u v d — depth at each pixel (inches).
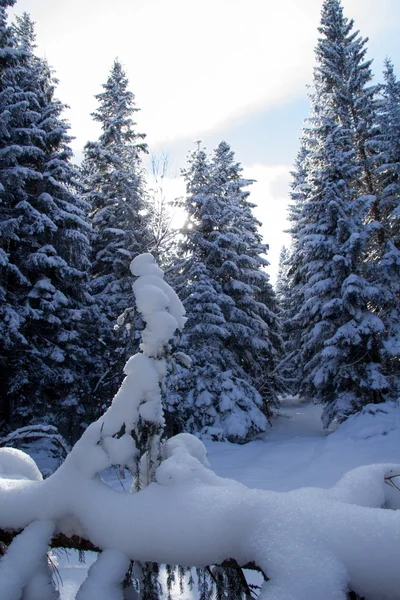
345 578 44.7
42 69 597.3
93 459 65.1
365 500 58.6
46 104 578.2
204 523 53.5
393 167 610.2
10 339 417.4
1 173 450.9
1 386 473.4
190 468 63.7
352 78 708.7
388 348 529.7
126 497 60.5
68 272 510.0
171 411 526.9
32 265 483.8
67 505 62.4
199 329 598.5
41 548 58.6
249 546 50.9
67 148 582.6
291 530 49.6
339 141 613.9
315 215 644.7
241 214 827.4
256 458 430.6
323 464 354.0
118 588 53.6
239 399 566.9
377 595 44.2
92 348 588.7
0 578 53.2
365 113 691.4
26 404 479.5
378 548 45.1
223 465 406.9
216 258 679.7
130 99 828.6
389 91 645.9
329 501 53.5
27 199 518.3
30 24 708.0
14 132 490.0
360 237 562.3
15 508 62.7
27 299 472.4
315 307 614.2
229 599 64.3
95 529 58.8
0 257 416.8
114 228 698.8
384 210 647.1
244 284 669.3
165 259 706.8
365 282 561.6
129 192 674.8
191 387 575.5
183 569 72.5
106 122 816.3
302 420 837.2
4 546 70.4
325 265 605.9
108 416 68.9
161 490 60.8
